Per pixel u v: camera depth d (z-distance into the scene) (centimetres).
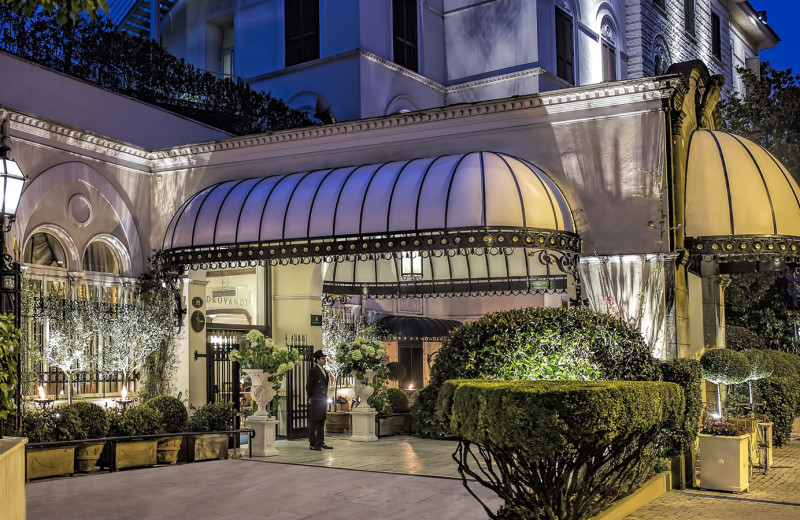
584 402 761
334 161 1764
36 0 814
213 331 1936
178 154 1883
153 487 1213
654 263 1477
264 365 1570
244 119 2330
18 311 1005
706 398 1745
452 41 2930
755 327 2759
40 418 1307
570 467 807
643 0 3334
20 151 1572
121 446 1380
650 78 1470
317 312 2034
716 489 1250
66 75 1756
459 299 2912
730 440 1248
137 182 1878
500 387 796
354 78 2506
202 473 1340
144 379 1767
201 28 2886
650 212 1486
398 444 1747
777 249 1522
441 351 1213
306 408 1898
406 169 1584
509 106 1599
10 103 1628
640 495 1105
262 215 1667
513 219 1445
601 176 1529
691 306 1730
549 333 1185
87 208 1725
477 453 1570
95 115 1820
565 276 1998
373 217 1548
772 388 1758
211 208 1730
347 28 2545
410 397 2114
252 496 1148
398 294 2170
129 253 1822
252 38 2764
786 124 2753
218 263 1770
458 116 1645
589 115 1544
